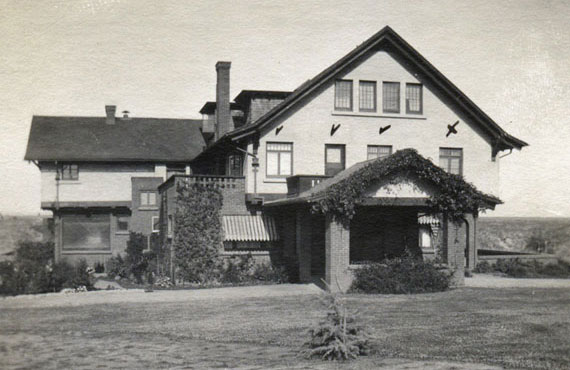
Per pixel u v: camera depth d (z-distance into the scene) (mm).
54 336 12594
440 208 21219
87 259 36844
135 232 36875
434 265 21203
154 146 39375
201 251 24188
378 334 12055
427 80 28172
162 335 12562
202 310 16031
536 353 10273
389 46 27672
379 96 27641
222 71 31188
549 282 22797
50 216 39031
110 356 10523
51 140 37875
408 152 20625
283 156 26609
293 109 26781
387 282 19859
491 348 10680
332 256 20312
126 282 28516
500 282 22734
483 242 35875
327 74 26438
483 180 28672
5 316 15383
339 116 27203
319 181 24453
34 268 22453
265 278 23922
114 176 38250
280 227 25391
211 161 36156
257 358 10195
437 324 13180
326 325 10141
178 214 24250
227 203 25078
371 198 20594
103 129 40094
